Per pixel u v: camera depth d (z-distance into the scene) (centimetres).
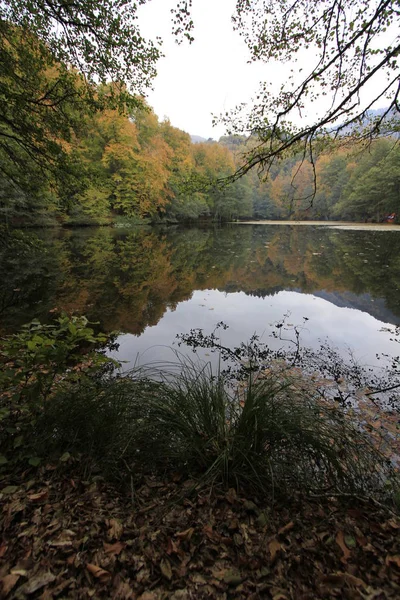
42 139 464
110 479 172
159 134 2920
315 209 4453
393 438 243
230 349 426
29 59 428
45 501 150
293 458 183
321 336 480
